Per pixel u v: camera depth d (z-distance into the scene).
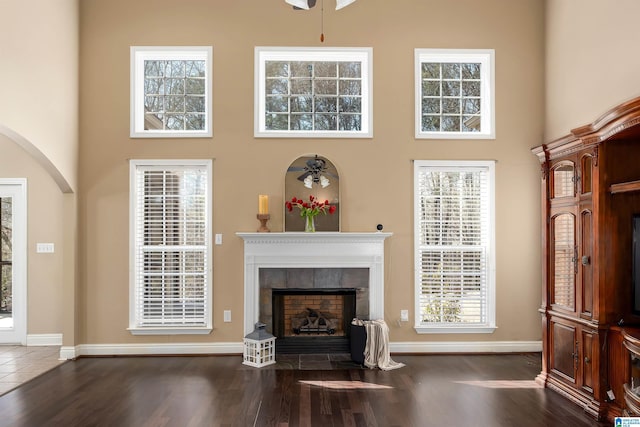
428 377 4.45
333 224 5.25
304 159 5.28
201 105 5.40
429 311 5.31
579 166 3.82
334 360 5.02
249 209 5.26
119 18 5.26
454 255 5.34
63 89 4.89
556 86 5.11
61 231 5.65
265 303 5.19
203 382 4.30
